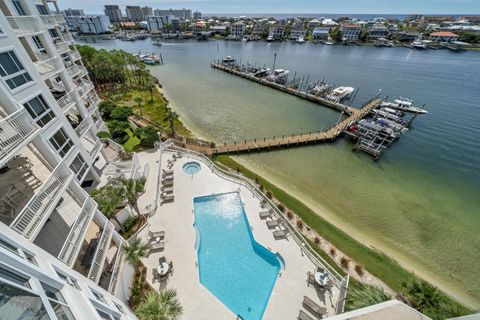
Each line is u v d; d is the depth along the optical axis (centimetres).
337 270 1730
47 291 532
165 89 6022
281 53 10925
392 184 2945
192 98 5519
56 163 1130
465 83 6719
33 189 1098
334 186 2884
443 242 2184
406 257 2028
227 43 14188
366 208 2566
